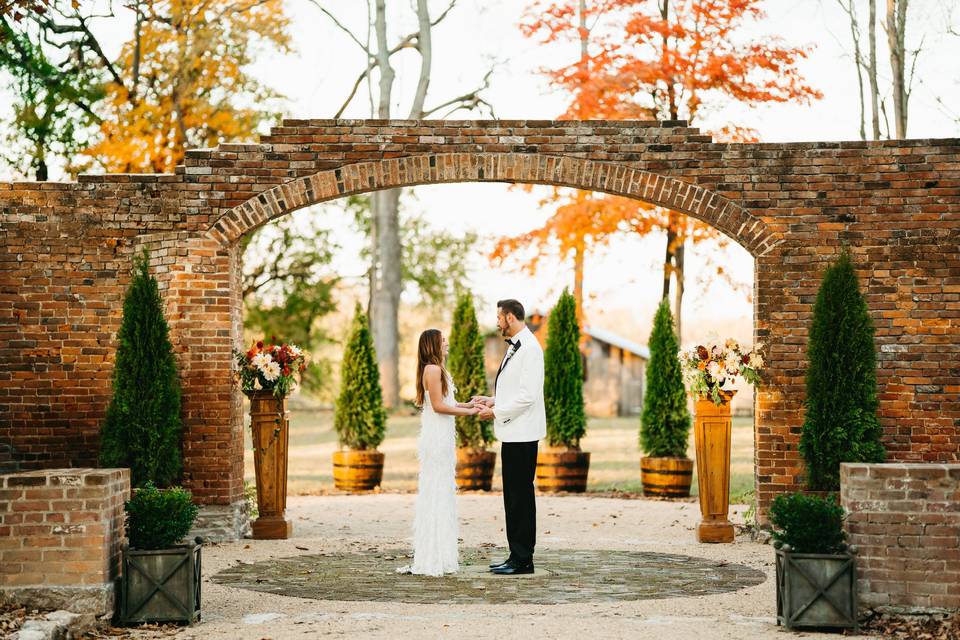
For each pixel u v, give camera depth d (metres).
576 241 18.06
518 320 8.77
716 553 10.02
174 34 22.06
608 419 33.59
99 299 11.20
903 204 10.76
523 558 8.75
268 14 22.62
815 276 10.83
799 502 6.83
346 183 11.03
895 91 18.83
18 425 11.16
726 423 10.83
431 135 11.03
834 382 10.25
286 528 11.11
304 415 34.44
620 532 11.61
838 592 6.61
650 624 6.66
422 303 39.38
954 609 6.74
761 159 10.90
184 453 10.96
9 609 6.62
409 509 14.04
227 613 7.17
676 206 10.96
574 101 17.47
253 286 31.36
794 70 16.95
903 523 6.80
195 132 22.59
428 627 6.54
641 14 17.05
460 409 8.79
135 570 6.83
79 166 21.39
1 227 11.17
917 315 10.70
